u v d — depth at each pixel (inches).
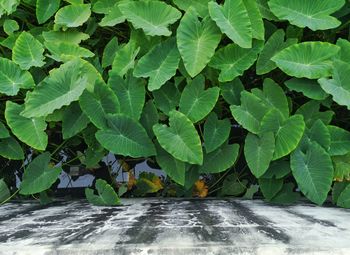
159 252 38.9
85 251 39.2
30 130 72.2
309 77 69.1
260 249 38.2
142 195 88.3
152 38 76.1
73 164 91.5
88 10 80.5
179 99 76.4
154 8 73.2
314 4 71.9
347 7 76.4
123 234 45.8
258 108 71.3
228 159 74.8
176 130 69.6
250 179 87.3
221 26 68.3
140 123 75.7
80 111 74.5
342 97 66.9
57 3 82.3
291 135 68.1
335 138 71.9
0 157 92.3
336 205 71.5
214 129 74.9
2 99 85.4
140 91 74.4
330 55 70.1
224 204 73.8
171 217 57.9
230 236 43.4
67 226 52.3
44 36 81.1
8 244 41.9
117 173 90.6
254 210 65.0
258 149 70.8
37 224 54.4
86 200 82.7
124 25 87.3
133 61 72.9
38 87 69.9
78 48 78.3
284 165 73.0
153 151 72.8
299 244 39.2
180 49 70.4
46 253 39.4
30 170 76.4
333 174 69.3
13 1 81.7
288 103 76.9
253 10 71.9
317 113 73.9
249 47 69.1
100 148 78.2
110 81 73.9
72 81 69.8
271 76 83.1
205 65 69.9
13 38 82.3
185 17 71.6
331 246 38.3
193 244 39.9
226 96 74.9
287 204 73.2
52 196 89.4
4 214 65.5
